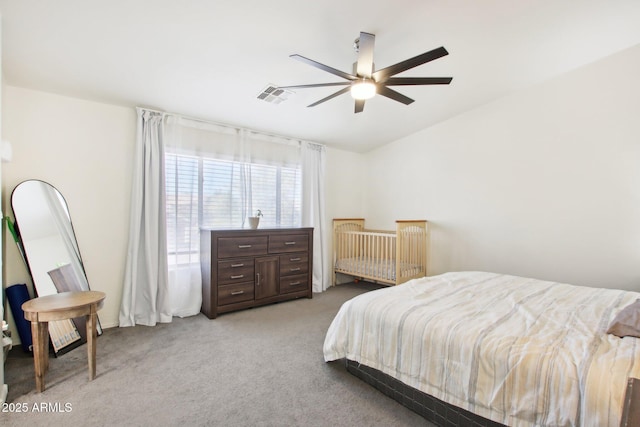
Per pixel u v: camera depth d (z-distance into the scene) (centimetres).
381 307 192
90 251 287
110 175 297
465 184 384
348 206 505
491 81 313
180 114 332
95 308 201
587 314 176
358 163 518
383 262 405
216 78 265
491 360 137
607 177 283
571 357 126
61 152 274
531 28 231
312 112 349
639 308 163
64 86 261
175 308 327
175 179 328
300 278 396
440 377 154
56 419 161
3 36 196
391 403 178
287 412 169
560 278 310
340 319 212
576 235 300
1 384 172
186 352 241
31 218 251
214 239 322
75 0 173
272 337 272
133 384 195
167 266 313
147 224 304
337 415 167
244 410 171
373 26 213
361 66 196
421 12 204
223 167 364
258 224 374
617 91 277
